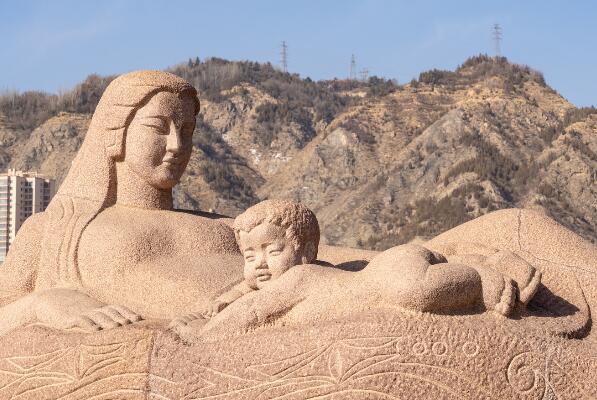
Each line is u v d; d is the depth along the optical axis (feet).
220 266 22.16
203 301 20.86
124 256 21.88
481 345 17.07
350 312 17.54
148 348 18.34
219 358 17.72
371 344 16.99
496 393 16.94
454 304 17.33
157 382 18.13
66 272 22.09
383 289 17.40
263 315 17.87
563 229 20.89
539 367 17.28
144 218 23.02
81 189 23.58
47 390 19.30
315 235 19.34
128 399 18.38
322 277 18.16
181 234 22.86
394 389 16.80
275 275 18.86
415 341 16.96
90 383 18.79
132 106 23.32
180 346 18.11
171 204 24.29
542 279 19.85
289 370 17.24
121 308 19.89
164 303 21.17
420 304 17.06
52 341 19.47
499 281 17.74
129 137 23.45
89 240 22.25
